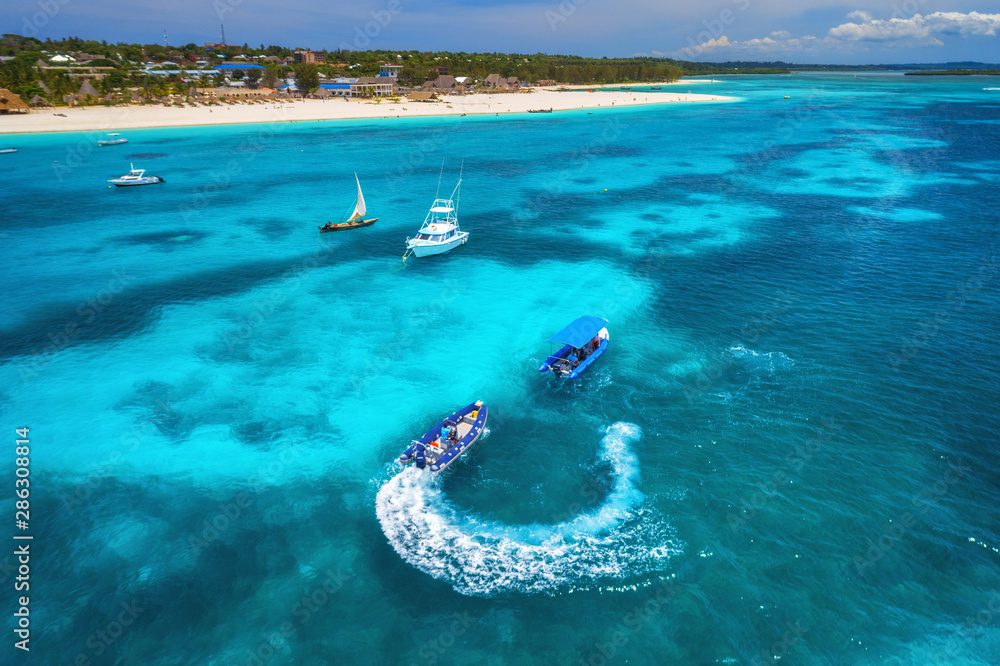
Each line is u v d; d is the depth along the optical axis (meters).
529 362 44.97
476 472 32.97
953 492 30.47
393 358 45.66
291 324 51.47
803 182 104.38
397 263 66.69
